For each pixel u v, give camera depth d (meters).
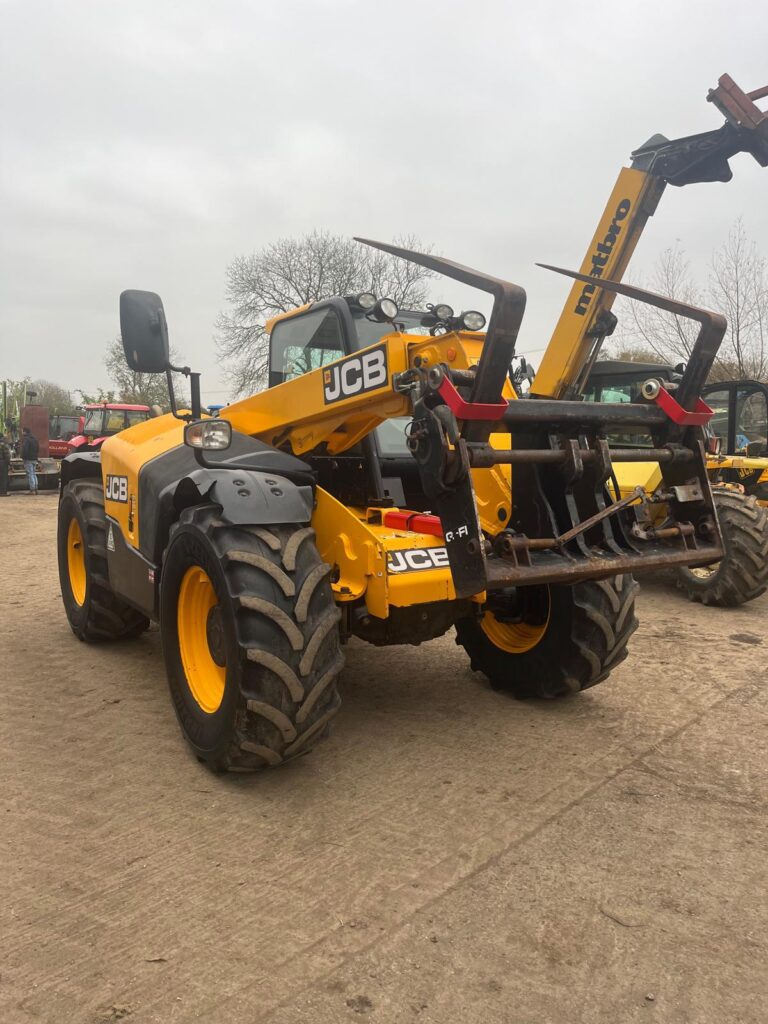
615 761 3.11
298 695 2.62
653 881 2.28
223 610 2.68
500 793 2.82
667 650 4.80
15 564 7.84
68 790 2.82
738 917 2.11
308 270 26.86
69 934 2.00
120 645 4.76
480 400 2.46
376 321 3.56
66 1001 1.77
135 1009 1.75
